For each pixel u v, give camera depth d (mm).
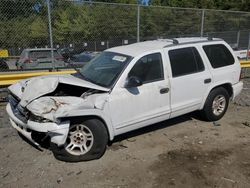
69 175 4090
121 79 4660
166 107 5250
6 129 5676
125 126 4777
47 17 8352
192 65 5637
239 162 4504
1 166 4305
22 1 8031
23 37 8281
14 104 4734
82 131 4383
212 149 4945
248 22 13258
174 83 5262
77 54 9117
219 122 6266
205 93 5875
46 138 4375
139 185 3863
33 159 4516
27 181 3939
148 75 4977
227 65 6262
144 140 5266
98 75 5008
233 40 13000
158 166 4348
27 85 4734
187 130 5773
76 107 4129
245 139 5398
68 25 8836
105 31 9523
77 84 4492
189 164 4418
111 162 4449
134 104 4781
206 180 3988
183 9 10688
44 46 8523
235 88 6406
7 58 8273
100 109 4383
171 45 5449
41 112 4000
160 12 10383
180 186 3844
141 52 5027
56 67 8797
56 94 4746
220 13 12141
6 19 7996
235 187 3836
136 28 9977
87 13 9125
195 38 6312
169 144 5117
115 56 5160
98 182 3930
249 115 6828
